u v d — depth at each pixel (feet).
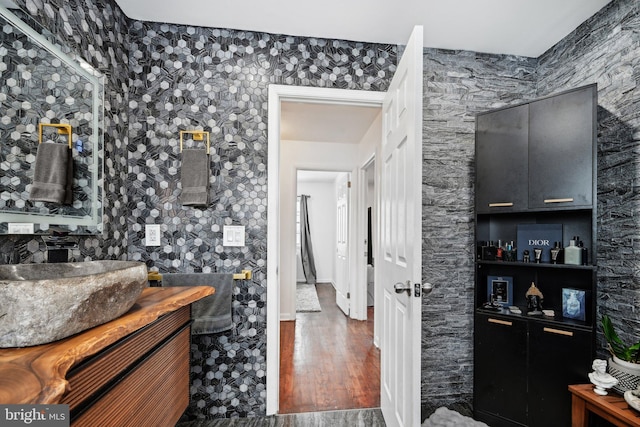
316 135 11.45
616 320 5.03
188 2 5.19
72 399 2.04
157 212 5.74
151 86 5.76
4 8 3.14
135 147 5.71
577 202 4.87
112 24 5.14
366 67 6.25
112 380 2.51
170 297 3.57
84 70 4.35
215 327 5.51
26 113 3.42
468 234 6.49
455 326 6.43
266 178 5.97
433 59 6.47
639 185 4.73
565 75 6.04
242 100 5.94
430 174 6.44
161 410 3.43
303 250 20.68
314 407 6.17
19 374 1.75
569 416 4.81
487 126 5.80
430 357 6.38
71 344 2.12
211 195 5.86
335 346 9.39
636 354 4.34
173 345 3.75
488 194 5.76
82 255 4.35
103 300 2.48
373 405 6.27
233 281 5.76
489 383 5.61
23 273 3.10
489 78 6.61
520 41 6.20
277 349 5.94
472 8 5.24
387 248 5.74
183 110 5.82
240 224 5.89
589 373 4.60
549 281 5.75
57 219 3.85
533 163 5.27
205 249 5.82
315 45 6.13
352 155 12.56
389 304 5.55
